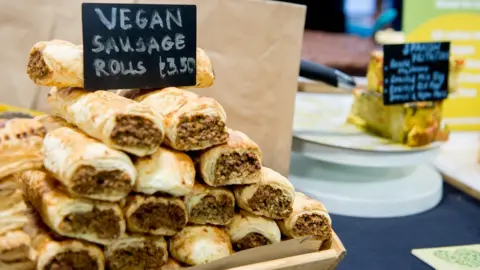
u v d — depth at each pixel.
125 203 0.81
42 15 1.14
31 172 0.84
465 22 1.97
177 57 0.93
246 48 1.22
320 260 0.92
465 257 1.17
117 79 0.88
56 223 0.76
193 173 0.84
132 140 0.77
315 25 2.79
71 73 0.84
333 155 1.43
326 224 0.96
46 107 1.18
